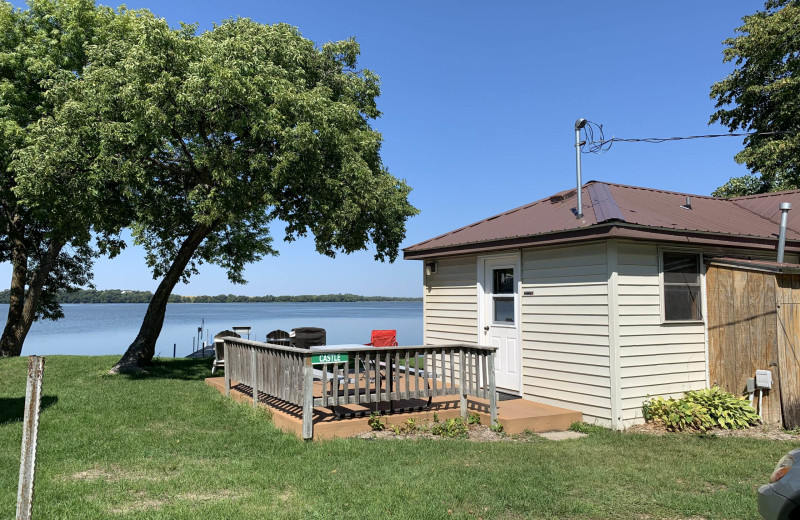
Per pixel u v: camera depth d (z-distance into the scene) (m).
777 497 3.66
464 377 7.96
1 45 15.67
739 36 20.69
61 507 4.57
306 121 11.88
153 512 4.48
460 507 4.76
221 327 57.09
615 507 4.79
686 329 8.43
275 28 13.81
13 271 19.34
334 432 7.09
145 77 11.02
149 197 12.30
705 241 8.19
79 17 15.74
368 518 4.44
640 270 7.97
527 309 9.09
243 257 18.69
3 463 5.84
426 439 7.02
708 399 7.99
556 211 9.65
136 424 7.71
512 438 7.28
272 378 7.79
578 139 8.73
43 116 14.52
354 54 15.77
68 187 11.15
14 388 10.85
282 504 4.74
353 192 13.02
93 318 98.12
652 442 6.98
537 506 4.76
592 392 7.92
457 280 10.69
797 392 7.88
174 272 14.30
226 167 11.38
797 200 10.92
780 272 7.80
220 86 10.85
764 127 20.56
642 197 9.84
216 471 5.61
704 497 5.02
